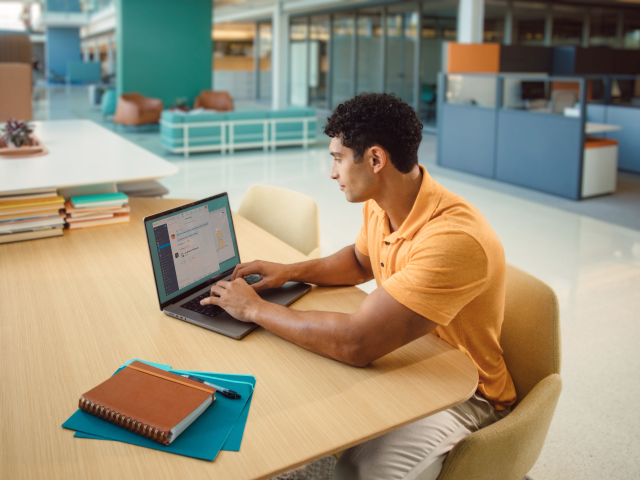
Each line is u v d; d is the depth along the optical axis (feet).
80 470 3.30
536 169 21.72
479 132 24.38
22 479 3.22
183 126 29.17
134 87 41.50
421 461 4.35
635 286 12.35
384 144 4.30
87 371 4.36
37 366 4.43
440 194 4.56
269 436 3.64
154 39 41.34
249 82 72.43
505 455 4.23
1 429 3.66
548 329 5.01
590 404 8.06
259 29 67.72
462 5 31.12
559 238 15.80
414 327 4.24
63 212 7.93
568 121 20.08
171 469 3.33
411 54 39.96
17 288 5.91
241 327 5.01
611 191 21.24
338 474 4.54
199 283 5.72
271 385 4.22
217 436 3.62
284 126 32.19
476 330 4.78
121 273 6.35
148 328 5.07
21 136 10.94
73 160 9.96
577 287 12.27
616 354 9.44
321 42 50.24
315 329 4.54
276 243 7.23
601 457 6.96
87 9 73.36
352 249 6.07
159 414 3.65
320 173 24.99
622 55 34.40
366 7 43.75
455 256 4.19
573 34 40.32
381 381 4.29
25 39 23.79
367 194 4.59
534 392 4.55
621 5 41.75
